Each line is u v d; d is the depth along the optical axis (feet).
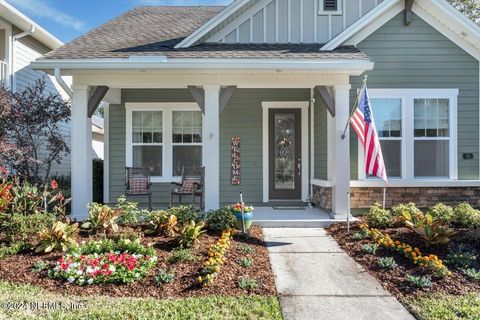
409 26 25.95
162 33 29.96
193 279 13.52
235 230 19.70
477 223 20.33
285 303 12.12
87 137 23.26
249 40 26.43
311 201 30.07
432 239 16.81
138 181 27.76
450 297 12.54
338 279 14.23
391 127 25.81
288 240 19.47
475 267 14.99
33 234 16.88
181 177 30.89
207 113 23.29
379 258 16.07
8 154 25.79
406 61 25.89
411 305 11.97
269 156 31.22
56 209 19.53
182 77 23.26
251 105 31.24
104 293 12.51
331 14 26.71
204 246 16.93
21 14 32.48
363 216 23.86
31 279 13.38
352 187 25.12
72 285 12.98
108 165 31.07
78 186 22.95
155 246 16.89
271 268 15.23
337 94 23.26
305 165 30.91
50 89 40.60
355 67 21.75
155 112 31.35
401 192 25.45
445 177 25.89
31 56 37.58
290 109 31.22
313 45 25.82
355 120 21.61
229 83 23.29
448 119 25.95
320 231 21.57
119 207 21.07
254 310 11.31
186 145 31.27
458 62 25.98
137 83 23.27
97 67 21.80
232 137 31.22
